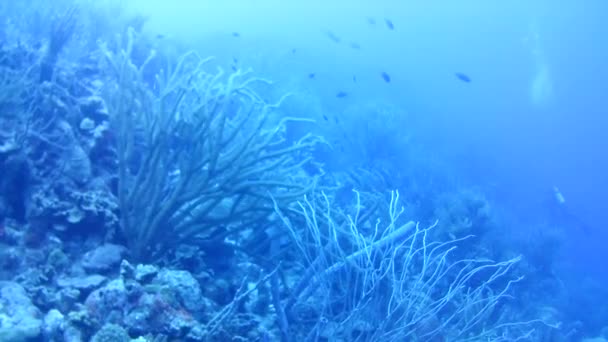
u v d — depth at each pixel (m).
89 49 9.11
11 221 4.54
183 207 4.97
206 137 4.50
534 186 29.70
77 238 4.53
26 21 9.95
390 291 5.31
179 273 4.22
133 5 13.70
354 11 60.72
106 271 4.30
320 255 4.93
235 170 4.66
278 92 14.71
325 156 13.14
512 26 68.69
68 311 3.81
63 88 5.61
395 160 15.97
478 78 72.56
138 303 3.72
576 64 72.69
